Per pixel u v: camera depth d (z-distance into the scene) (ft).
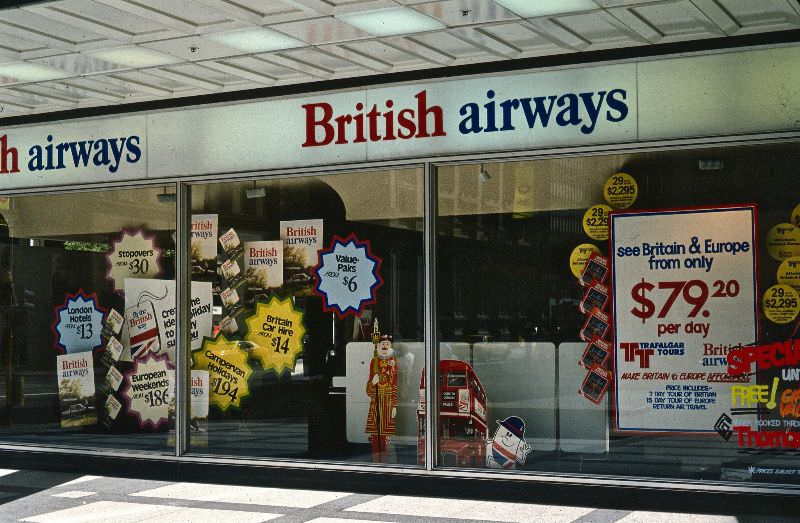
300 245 32.35
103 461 35.04
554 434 28.91
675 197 27.61
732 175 27.02
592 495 28.12
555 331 28.91
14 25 26.45
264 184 32.94
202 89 33.04
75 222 36.01
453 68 29.86
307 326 32.22
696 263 27.40
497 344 29.53
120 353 35.22
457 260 30.01
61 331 36.24
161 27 26.50
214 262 33.65
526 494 28.86
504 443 29.45
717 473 27.09
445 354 30.14
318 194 32.07
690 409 27.45
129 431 34.94
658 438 27.78
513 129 29.17
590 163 28.50
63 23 26.05
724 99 26.78
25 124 36.63
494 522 25.84
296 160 32.14
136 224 34.91
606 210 28.32
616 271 28.25
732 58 26.68
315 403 32.04
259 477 32.50
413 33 26.89
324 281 31.96
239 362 33.24
